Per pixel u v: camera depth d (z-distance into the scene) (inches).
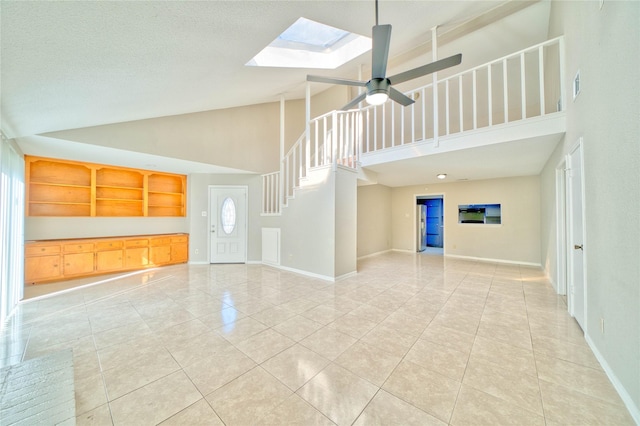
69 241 180.9
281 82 186.4
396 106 252.5
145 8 64.9
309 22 147.6
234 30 90.5
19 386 62.8
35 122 119.6
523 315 119.8
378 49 83.9
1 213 111.7
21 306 133.6
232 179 249.4
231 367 80.1
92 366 80.6
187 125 199.5
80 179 198.8
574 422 58.4
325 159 192.9
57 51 71.8
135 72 99.6
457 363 81.7
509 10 160.6
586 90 90.1
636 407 58.8
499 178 253.3
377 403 64.5
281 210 223.1
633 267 60.7
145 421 59.1
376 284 173.2
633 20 58.4
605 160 75.4
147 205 231.0
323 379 74.1
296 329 106.3
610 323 73.0
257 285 171.2
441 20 152.9
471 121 234.2
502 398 66.1
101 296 149.5
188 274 203.2
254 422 58.9
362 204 281.3
